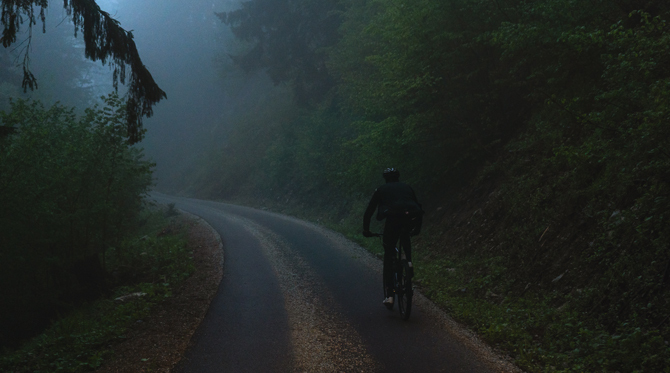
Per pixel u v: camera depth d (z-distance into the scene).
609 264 4.81
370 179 13.05
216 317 5.79
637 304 4.14
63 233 9.18
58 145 9.13
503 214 8.03
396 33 10.03
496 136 10.20
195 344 4.79
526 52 7.61
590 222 5.65
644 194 4.73
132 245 12.33
